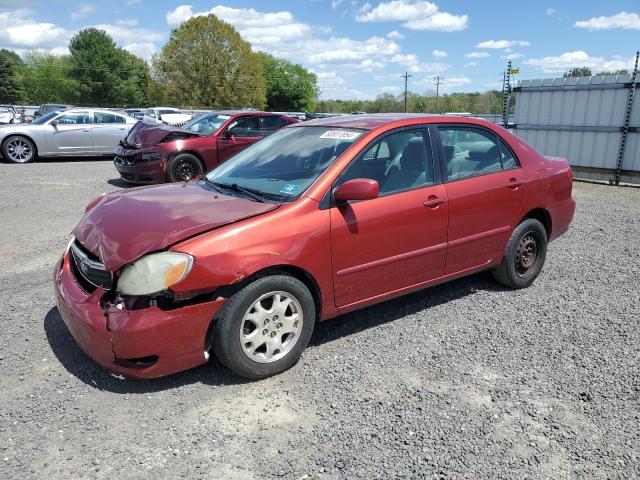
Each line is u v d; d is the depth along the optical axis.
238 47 69.94
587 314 4.43
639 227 7.71
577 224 7.89
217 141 10.70
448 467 2.57
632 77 11.19
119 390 3.19
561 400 3.15
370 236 3.66
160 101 72.00
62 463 2.56
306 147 4.04
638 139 11.35
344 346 3.81
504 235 4.63
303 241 3.33
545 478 2.51
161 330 2.93
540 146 13.09
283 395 3.17
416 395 3.18
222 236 3.08
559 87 12.40
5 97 100.31
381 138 3.89
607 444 2.76
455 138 4.36
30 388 3.19
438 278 4.23
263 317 3.25
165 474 2.50
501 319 4.31
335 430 2.84
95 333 2.96
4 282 5.02
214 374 3.40
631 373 3.46
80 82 82.94
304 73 100.50
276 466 2.56
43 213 8.16
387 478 2.49
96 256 3.19
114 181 11.52
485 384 3.31
